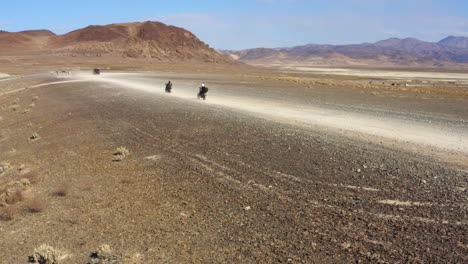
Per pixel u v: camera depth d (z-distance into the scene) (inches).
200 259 230.2
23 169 484.7
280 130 620.1
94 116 868.0
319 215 284.7
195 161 451.8
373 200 308.3
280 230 263.1
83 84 2003.0
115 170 438.0
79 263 236.4
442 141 550.3
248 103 1132.5
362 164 410.3
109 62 7696.9
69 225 294.8
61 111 1023.0
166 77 3134.8
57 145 605.6
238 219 285.6
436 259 214.5
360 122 754.8
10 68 5324.8
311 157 446.3
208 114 813.2
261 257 227.9
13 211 328.5
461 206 287.1
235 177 386.0
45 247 244.8
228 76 3782.0
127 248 250.4
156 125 700.7
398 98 1480.1
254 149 495.2
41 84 2268.7
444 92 1902.1
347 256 223.3
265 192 339.6
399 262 213.5
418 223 262.5
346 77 4923.7
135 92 1449.3
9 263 242.5
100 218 304.0
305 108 1027.3
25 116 1030.4
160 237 263.6
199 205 319.0
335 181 359.3
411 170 383.2
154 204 327.6
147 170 430.0
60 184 399.9
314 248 235.0
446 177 357.7
